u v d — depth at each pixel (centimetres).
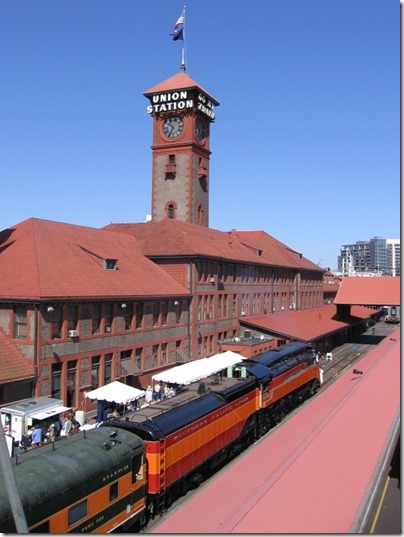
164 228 5016
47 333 2997
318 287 8750
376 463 1697
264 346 5200
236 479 1698
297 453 1798
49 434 2498
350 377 3344
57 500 1407
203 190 6100
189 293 4575
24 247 3416
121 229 5262
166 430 1973
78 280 3409
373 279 7456
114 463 1659
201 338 4778
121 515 1684
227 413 2525
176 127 5841
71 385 3206
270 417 3247
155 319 4119
